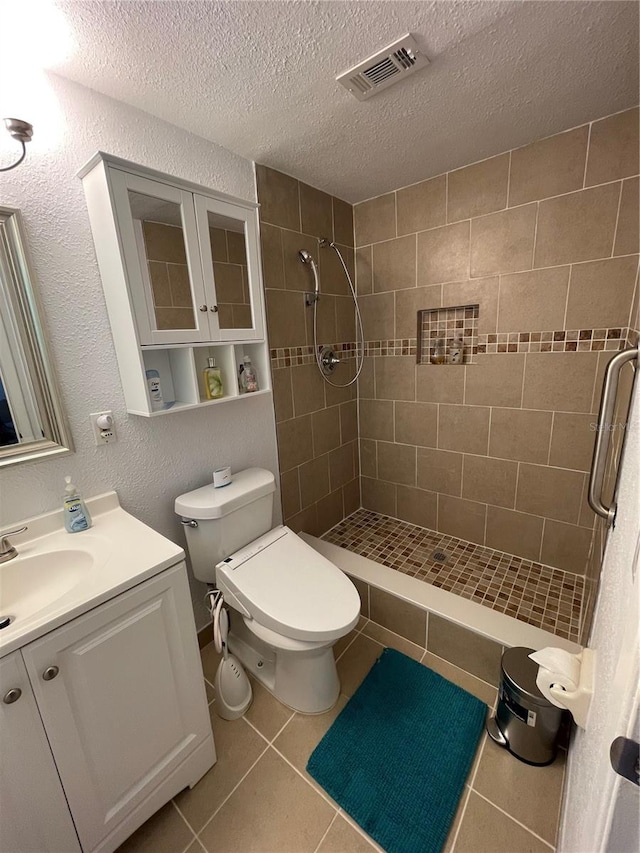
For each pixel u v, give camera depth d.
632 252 1.46
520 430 1.86
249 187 1.61
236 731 1.30
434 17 0.92
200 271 1.31
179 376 1.41
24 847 0.80
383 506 2.49
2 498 1.07
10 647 0.73
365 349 2.30
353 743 1.24
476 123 1.39
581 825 0.60
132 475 1.36
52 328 1.11
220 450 1.65
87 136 1.13
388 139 1.48
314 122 1.34
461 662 1.51
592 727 0.66
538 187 1.58
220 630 1.33
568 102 1.30
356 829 1.03
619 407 1.22
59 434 1.15
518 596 1.68
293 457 2.02
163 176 1.17
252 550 1.45
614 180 1.43
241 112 1.27
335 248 2.03
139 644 0.94
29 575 1.02
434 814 1.05
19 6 0.83
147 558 0.99
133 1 0.82
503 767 1.16
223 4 0.85
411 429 2.24
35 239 1.06
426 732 1.26
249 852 1.00
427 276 1.97
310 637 1.14
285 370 1.89
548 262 1.63
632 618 0.40
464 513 2.14
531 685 1.12
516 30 0.97
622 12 0.92
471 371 1.95
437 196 1.84
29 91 1.02
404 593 1.66
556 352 1.69
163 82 1.11
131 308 1.13
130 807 0.97
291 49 1.00
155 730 1.01
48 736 0.81
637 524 0.47
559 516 1.84
